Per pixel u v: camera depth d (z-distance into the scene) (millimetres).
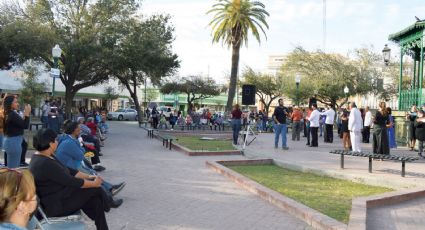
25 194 2510
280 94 60500
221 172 11375
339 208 7383
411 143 17750
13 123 8414
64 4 31141
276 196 8078
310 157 14250
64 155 6758
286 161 13031
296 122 22234
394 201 8273
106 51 30828
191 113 36656
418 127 15188
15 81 37406
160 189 9234
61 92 44688
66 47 29703
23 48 24438
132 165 12719
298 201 7926
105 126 22141
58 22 31250
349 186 9750
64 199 5023
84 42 30672
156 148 18078
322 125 25750
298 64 51219
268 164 13570
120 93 58438
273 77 60406
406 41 21719
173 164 13148
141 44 32219
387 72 49875
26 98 36281
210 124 35844
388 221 6984
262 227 6535
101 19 31547
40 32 25516
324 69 49750
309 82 49656
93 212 5363
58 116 18859
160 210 7477
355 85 49156
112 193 7195
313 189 9258
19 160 8633
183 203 8016
